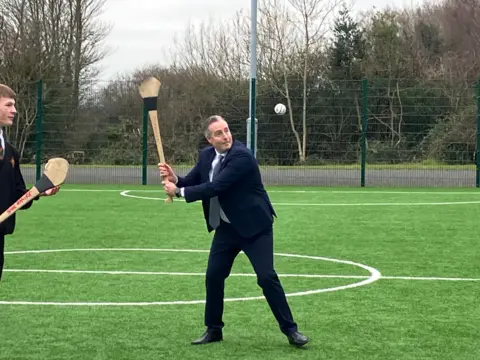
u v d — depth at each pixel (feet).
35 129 77.10
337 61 133.39
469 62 141.28
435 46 152.25
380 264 32.22
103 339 19.56
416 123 76.38
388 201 61.57
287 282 27.96
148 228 44.60
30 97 77.66
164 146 81.05
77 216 50.44
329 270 30.68
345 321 21.67
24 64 104.78
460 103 75.77
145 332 20.33
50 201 60.34
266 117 77.87
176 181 18.99
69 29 125.08
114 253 35.22
